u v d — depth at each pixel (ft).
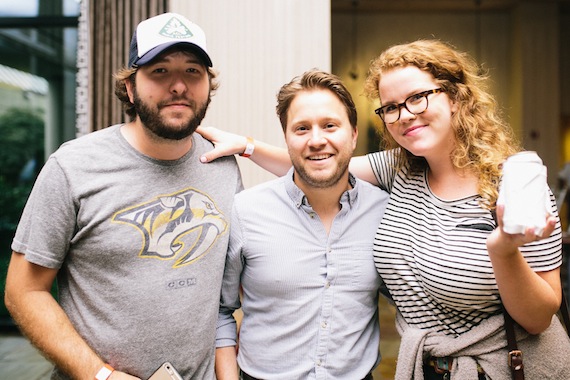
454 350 3.92
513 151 4.32
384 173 5.03
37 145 14.29
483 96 4.29
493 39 23.82
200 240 4.24
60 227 3.97
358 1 22.30
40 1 12.79
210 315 4.25
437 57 4.21
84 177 4.01
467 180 4.20
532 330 3.77
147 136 4.12
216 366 4.62
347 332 4.37
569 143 24.13
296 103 4.34
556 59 22.65
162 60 3.97
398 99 4.23
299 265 4.42
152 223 4.08
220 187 4.57
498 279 3.51
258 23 9.67
